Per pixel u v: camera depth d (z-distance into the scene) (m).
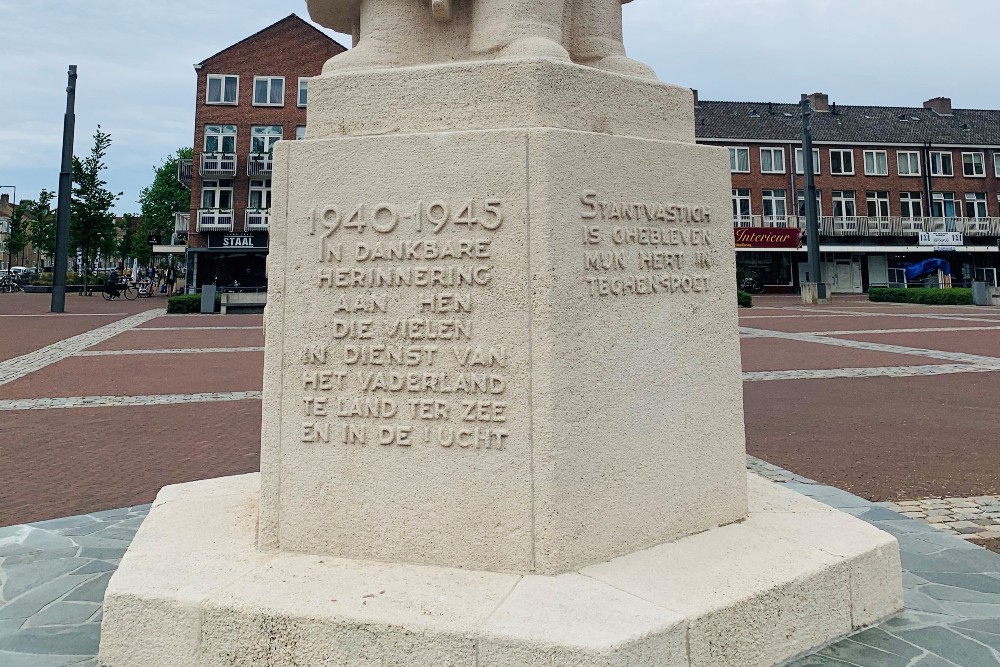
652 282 2.69
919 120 47.81
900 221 44.78
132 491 4.81
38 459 5.73
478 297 2.48
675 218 2.79
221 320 22.77
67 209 24.31
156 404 8.39
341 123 2.75
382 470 2.55
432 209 2.54
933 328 18.59
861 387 9.50
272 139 36.88
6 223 73.12
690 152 2.87
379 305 2.58
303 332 2.65
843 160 45.03
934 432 6.65
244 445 6.28
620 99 2.77
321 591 2.22
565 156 2.47
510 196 2.46
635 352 2.62
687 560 2.49
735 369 2.96
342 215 2.64
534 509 2.38
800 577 2.36
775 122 45.41
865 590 2.57
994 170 46.50
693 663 2.04
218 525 2.91
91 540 3.69
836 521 2.94
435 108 2.66
